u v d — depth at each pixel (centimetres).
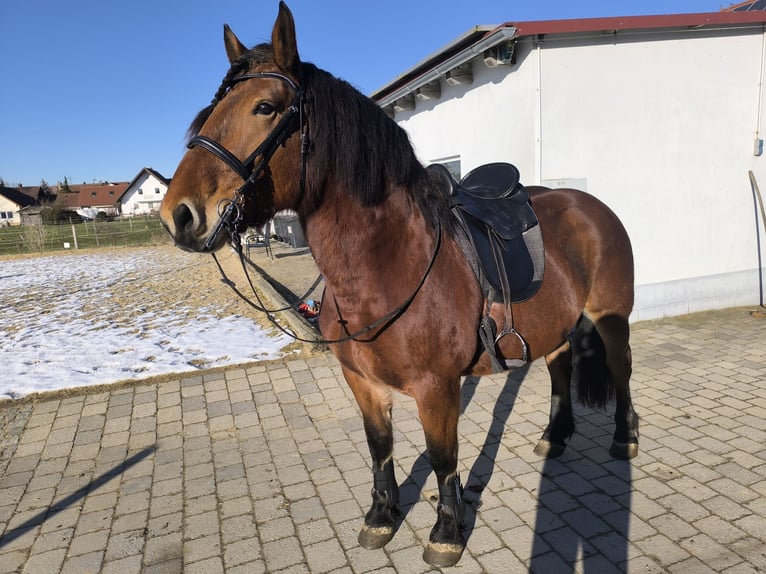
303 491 275
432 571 212
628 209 514
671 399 360
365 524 232
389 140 178
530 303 223
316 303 654
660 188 518
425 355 184
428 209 192
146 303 791
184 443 336
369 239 177
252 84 159
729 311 558
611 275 271
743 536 221
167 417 374
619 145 498
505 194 235
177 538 242
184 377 449
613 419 341
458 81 557
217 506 266
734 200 542
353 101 171
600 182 501
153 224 2880
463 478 278
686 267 544
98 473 303
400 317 181
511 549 222
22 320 707
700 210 534
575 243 256
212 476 294
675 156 515
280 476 291
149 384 438
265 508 262
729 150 529
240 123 156
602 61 478
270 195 163
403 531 239
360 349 189
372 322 183
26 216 4253
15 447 338
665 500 249
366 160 170
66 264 1416
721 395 362
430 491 269
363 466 298
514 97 496
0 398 406
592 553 217
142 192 6275
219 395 409
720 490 254
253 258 1273
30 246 1878
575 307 248
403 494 267
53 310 770
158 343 552
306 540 236
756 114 529
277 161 160
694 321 532
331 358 479
